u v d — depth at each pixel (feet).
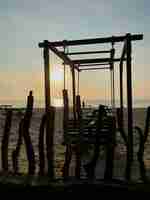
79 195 14.51
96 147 17.99
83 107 71.10
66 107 33.50
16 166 19.74
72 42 24.88
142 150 18.94
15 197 14.75
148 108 19.25
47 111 20.07
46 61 25.07
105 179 15.62
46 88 24.71
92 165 17.93
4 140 18.66
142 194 14.07
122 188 14.29
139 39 23.08
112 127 18.24
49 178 15.87
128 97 22.53
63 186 14.69
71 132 32.99
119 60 42.16
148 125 19.20
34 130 74.95
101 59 42.83
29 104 19.20
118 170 23.52
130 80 22.74
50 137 19.89
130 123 21.98
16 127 83.46
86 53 34.09
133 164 25.36
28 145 18.79
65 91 33.76
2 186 14.88
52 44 25.05
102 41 24.62
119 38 24.00
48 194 14.62
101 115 18.28
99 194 14.44
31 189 14.73
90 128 31.50
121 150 34.01
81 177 17.40
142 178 16.85
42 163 19.13
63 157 32.86
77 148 18.70
